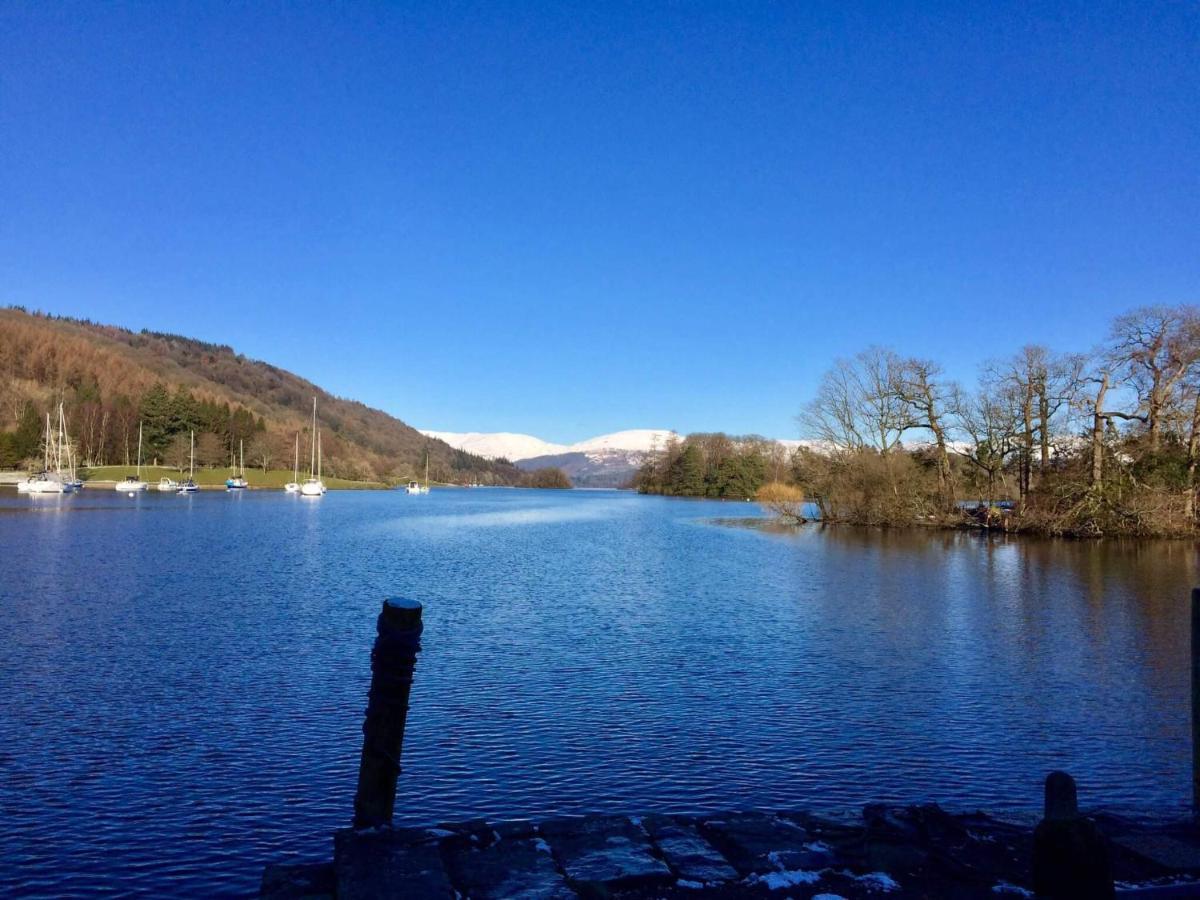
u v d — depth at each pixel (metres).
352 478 191.50
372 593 25.45
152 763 10.55
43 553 35.38
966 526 58.84
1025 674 15.69
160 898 7.28
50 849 8.20
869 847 6.82
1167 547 45.09
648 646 18.08
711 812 9.17
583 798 9.56
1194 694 8.20
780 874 6.27
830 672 15.78
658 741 11.59
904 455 62.53
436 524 66.19
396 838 6.61
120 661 15.91
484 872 6.17
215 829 8.67
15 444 124.12
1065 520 50.91
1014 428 55.69
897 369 61.06
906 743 11.60
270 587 26.39
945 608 23.75
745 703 13.55
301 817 8.98
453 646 17.89
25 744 11.22
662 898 5.90
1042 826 5.77
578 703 13.47
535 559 37.97
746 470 140.62
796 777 10.29
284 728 11.98
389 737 7.07
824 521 66.94
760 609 23.42
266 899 5.90
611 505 118.75
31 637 18.02
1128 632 20.00
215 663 15.84
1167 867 6.64
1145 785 10.09
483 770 10.41
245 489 135.75
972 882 6.20
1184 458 49.38
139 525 53.50
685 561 37.59
